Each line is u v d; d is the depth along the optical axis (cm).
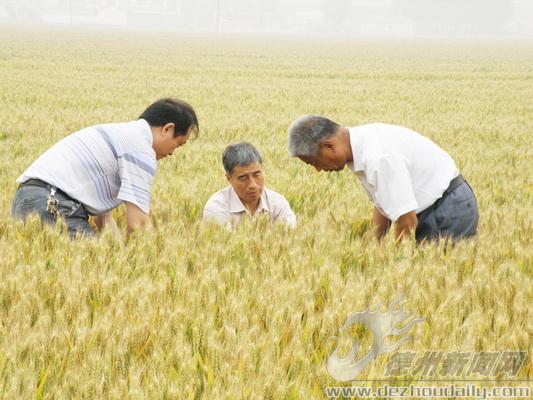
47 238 765
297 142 801
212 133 2145
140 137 841
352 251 754
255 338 521
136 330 518
